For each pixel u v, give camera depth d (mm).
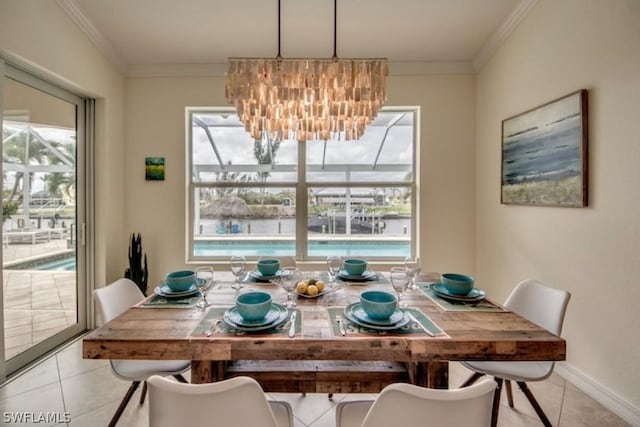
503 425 1677
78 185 2740
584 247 1906
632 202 1623
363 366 1519
